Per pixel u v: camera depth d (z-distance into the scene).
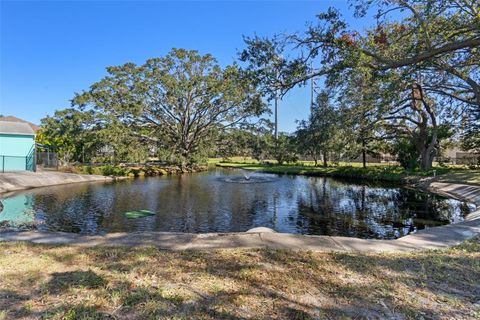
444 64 8.88
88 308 2.31
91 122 23.77
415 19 8.72
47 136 24.95
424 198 12.80
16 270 3.06
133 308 2.32
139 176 22.22
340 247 4.11
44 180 15.80
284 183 18.03
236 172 26.89
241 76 8.34
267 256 3.63
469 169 19.36
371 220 8.76
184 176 22.61
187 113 28.56
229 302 2.45
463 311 2.38
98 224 7.96
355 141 20.61
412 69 7.68
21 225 7.65
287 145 30.84
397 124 20.34
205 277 2.95
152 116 28.03
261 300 2.50
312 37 7.64
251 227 7.88
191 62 27.27
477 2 7.36
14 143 20.66
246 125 30.83
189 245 4.11
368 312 2.35
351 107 16.95
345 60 7.17
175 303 2.41
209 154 29.97
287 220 8.71
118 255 3.59
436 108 18.58
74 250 3.78
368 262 3.46
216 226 7.95
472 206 10.73
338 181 19.52
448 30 7.74
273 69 7.93
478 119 20.02
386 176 20.08
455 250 4.02
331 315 2.29
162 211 9.68
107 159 23.62
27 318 2.16
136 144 25.08
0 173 15.50
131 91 25.75
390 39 8.91
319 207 10.72
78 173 19.70
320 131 20.02
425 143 19.98
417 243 4.39
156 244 4.14
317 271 3.17
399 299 2.57
